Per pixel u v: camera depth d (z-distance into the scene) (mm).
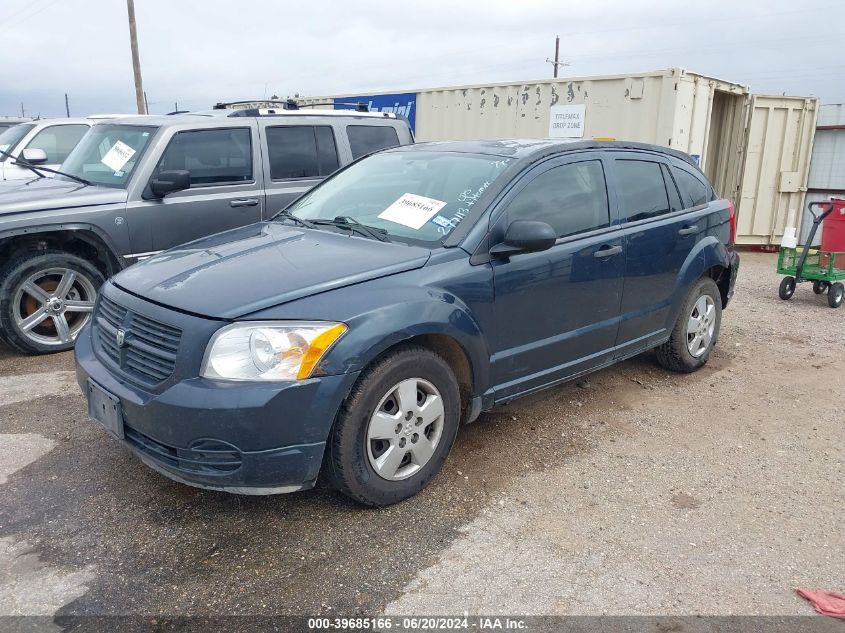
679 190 5066
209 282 3229
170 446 2949
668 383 5219
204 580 2834
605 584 2846
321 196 4613
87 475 3668
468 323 3488
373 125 7527
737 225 11883
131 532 3162
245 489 2967
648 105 9766
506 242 3596
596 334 4332
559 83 10719
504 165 3953
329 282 3176
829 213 7910
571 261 4031
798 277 7961
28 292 5422
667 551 3086
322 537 3137
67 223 5438
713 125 11750
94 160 6422
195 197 6129
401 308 3199
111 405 3162
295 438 2932
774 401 4914
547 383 4141
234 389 2854
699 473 3828
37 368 5297
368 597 2746
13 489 3518
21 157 7805
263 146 6594
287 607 2682
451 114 12484
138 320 3199
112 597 2727
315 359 2941
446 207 3826
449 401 3488
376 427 3203
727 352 6043
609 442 4191
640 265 4535
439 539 3139
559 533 3205
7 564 2918
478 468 3814
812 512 3445
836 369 5633
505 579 2865
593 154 4414
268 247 3729
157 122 6238
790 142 11758
